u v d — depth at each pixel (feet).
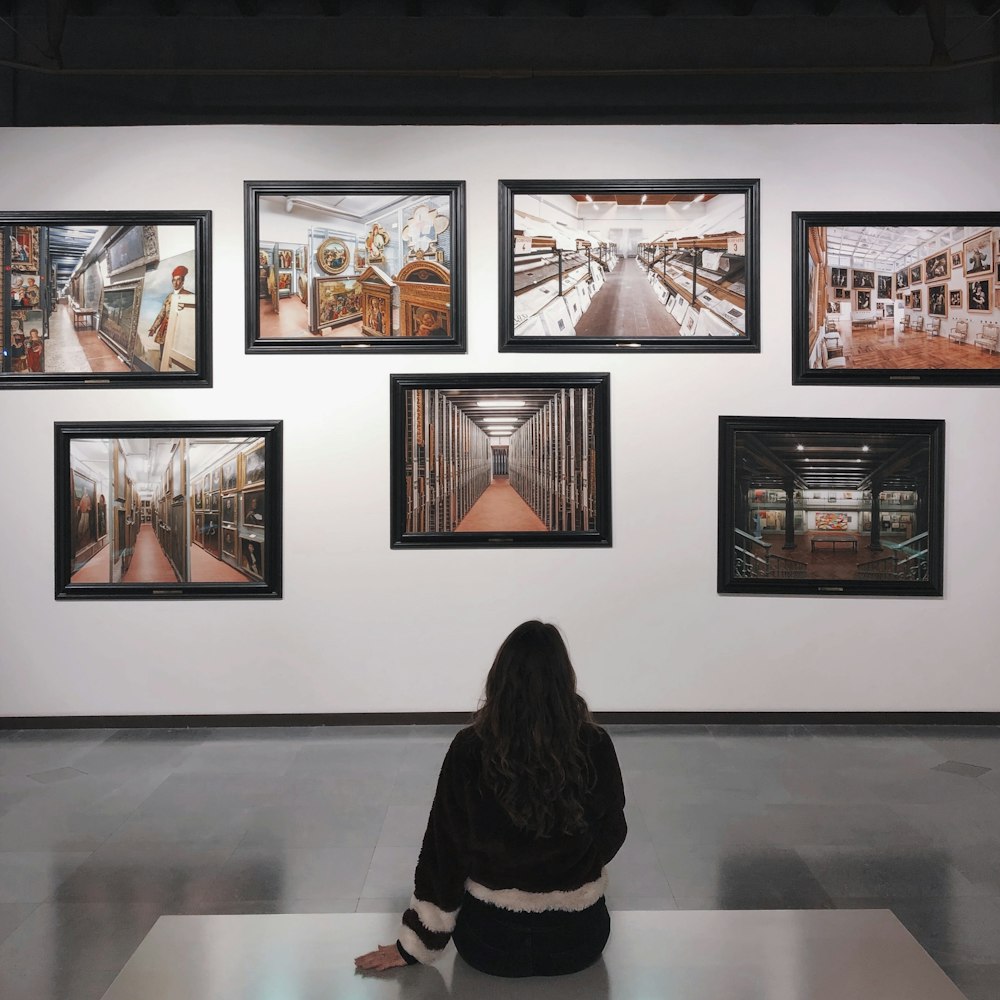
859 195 24.67
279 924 11.75
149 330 24.57
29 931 13.43
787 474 24.76
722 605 24.82
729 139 24.68
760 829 17.30
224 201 24.53
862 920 11.71
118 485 24.58
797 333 24.59
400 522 24.63
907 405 24.79
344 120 25.52
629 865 15.66
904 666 24.88
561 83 25.50
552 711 9.56
